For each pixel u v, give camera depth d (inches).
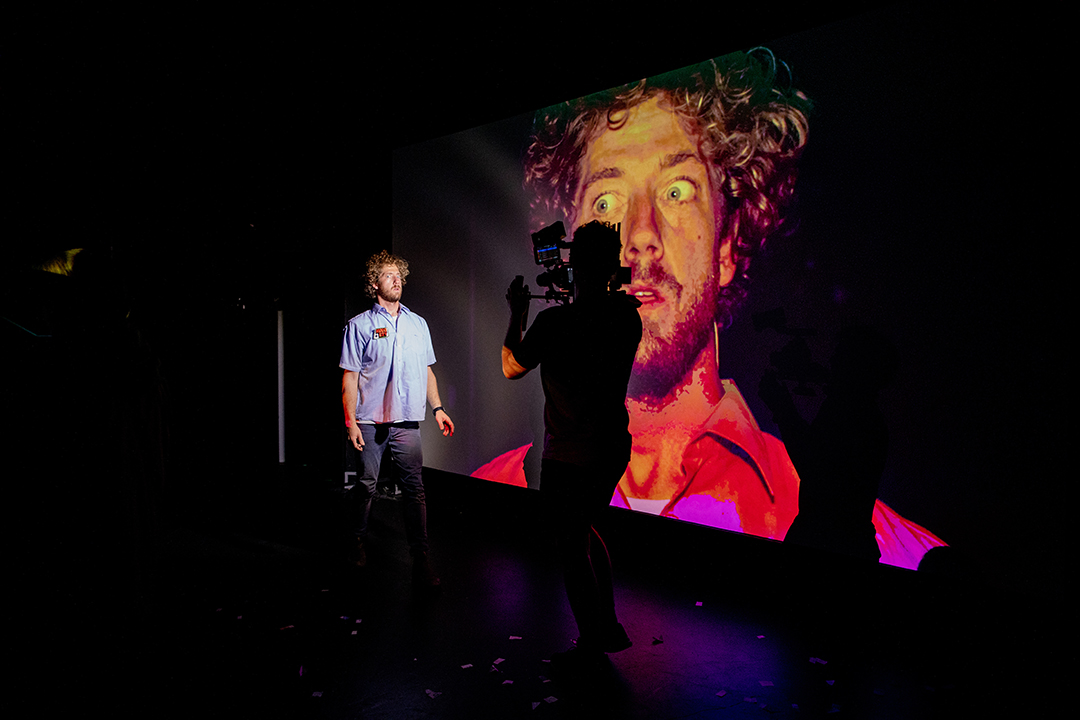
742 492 126.0
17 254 226.8
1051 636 92.2
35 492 134.6
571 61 152.1
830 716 78.3
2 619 105.4
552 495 87.6
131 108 224.7
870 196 107.9
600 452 85.6
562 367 86.4
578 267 89.0
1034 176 91.9
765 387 122.2
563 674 88.4
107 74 205.3
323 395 233.0
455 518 171.8
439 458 190.7
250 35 185.0
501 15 159.9
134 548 107.7
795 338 117.7
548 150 158.7
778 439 120.5
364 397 128.0
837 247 111.9
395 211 201.2
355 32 181.8
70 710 79.0
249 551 143.8
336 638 99.7
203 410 242.1
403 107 194.7
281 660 92.4
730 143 126.0
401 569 132.5
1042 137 91.1
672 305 136.2
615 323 86.7
